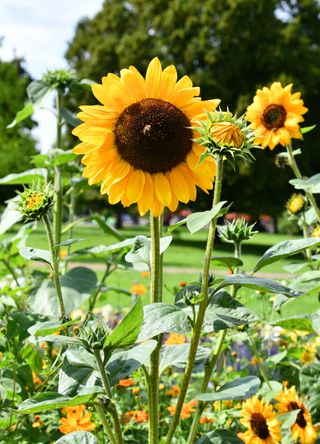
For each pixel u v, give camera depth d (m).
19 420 2.74
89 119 1.81
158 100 1.84
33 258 2.19
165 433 3.04
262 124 3.25
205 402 2.09
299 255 18.77
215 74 23.14
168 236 2.06
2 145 24.69
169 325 1.70
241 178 21.77
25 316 2.79
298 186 2.58
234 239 2.16
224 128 1.70
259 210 23.09
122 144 1.81
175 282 11.27
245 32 22.45
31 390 2.78
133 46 24.05
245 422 2.57
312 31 25.59
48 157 3.65
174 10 23.62
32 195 2.25
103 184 1.83
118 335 1.58
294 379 3.48
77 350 1.81
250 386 1.94
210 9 22.92
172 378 3.59
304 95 21.88
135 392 2.99
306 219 3.45
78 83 3.85
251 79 22.84
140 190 1.81
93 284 3.12
